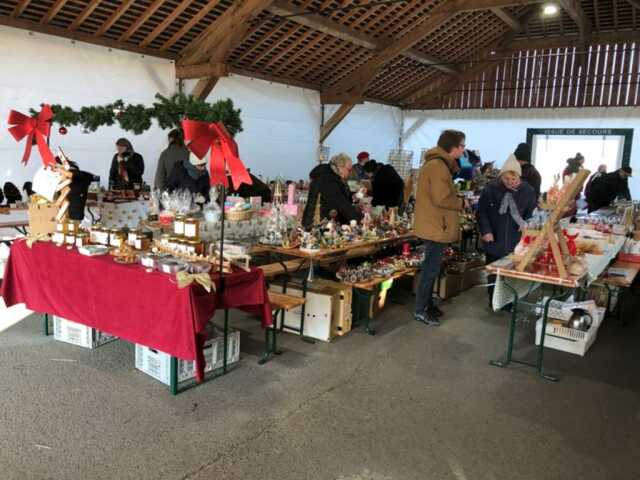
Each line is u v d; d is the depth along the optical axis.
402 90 13.45
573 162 7.51
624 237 4.69
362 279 4.21
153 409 2.72
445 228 4.09
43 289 3.37
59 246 3.30
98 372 3.12
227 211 4.09
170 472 2.21
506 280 3.51
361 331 4.10
